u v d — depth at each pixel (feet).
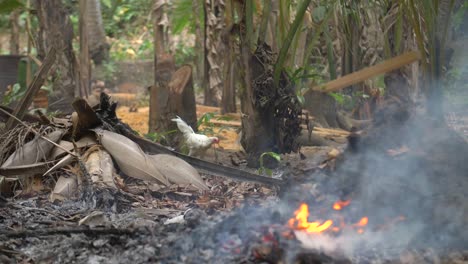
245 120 25.71
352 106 33.73
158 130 27.27
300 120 26.00
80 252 15.33
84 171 19.99
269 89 25.36
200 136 25.68
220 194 20.54
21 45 58.18
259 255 14.24
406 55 15.14
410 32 30.83
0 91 40.65
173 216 18.25
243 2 25.66
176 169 21.38
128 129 23.24
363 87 33.63
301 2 27.12
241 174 21.31
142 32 64.44
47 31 37.40
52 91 37.17
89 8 55.01
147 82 53.57
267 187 21.31
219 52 40.29
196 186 20.97
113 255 15.17
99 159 21.06
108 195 19.11
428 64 23.70
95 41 55.31
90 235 16.07
